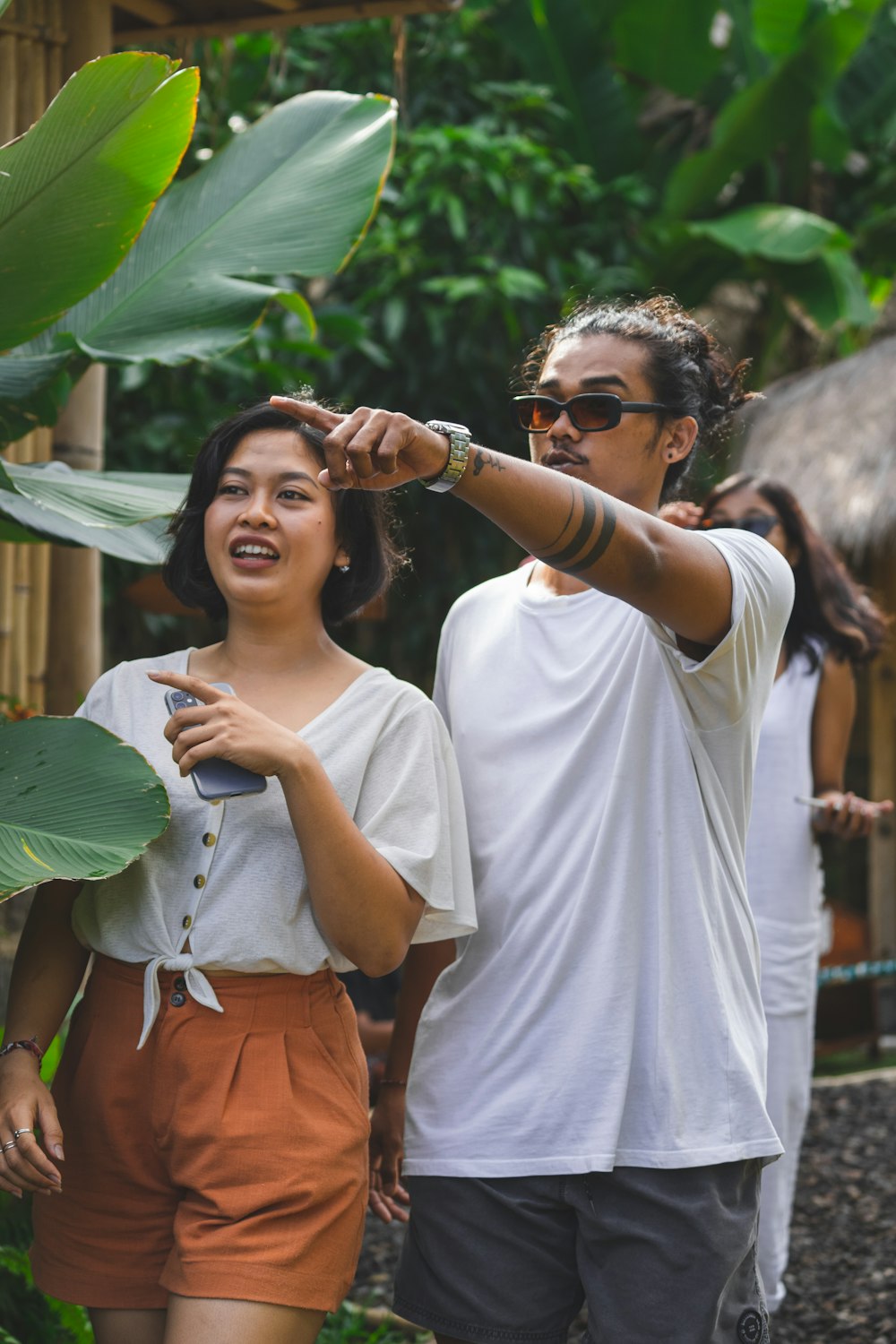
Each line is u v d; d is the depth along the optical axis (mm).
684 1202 1699
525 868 1820
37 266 1973
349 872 1567
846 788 7305
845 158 8086
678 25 7801
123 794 1578
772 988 2803
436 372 6715
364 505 1795
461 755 1928
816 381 7148
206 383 6016
